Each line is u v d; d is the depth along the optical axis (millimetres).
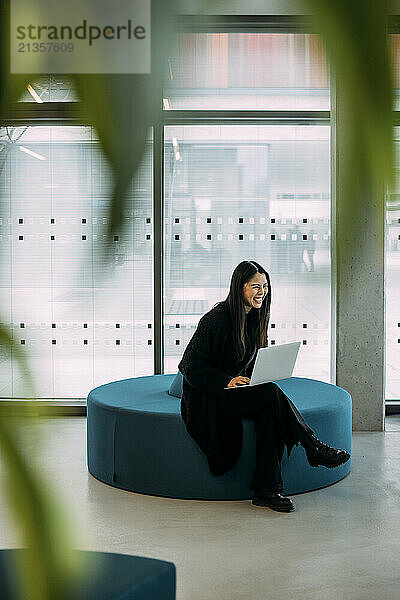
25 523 266
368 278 6133
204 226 6660
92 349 6762
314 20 263
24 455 272
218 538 3975
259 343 4492
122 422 4754
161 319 6688
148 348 6770
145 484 4676
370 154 272
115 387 5500
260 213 6641
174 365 6770
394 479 4984
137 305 6727
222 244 6680
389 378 6781
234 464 4516
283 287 6676
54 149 6605
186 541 3938
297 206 6629
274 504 4383
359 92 269
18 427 275
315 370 6715
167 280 6707
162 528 4121
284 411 4445
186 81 6445
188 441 4562
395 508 4441
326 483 4820
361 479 4980
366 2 260
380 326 6172
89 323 6750
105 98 289
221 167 6621
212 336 4438
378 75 268
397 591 3352
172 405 4875
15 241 6688
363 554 3768
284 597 3279
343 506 4469
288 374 4527
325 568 3596
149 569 2250
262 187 6625
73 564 273
